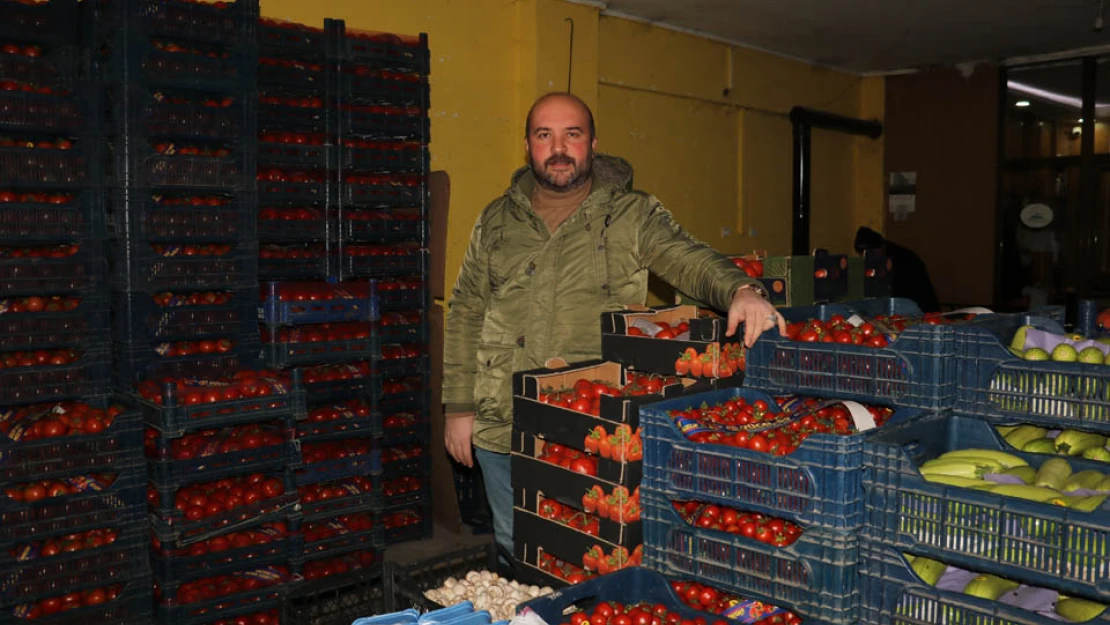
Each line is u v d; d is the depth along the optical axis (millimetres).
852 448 1951
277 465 3510
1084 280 7906
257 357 3771
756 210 7840
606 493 2516
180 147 3521
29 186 3158
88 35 3461
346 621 2977
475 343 3209
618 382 2939
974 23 6809
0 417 3146
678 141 7035
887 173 8922
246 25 3572
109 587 3221
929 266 8734
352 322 4207
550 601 2215
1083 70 7762
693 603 2377
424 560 2920
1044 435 2352
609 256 2939
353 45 4293
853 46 7609
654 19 6590
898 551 1924
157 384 3383
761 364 2607
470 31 5465
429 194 4730
